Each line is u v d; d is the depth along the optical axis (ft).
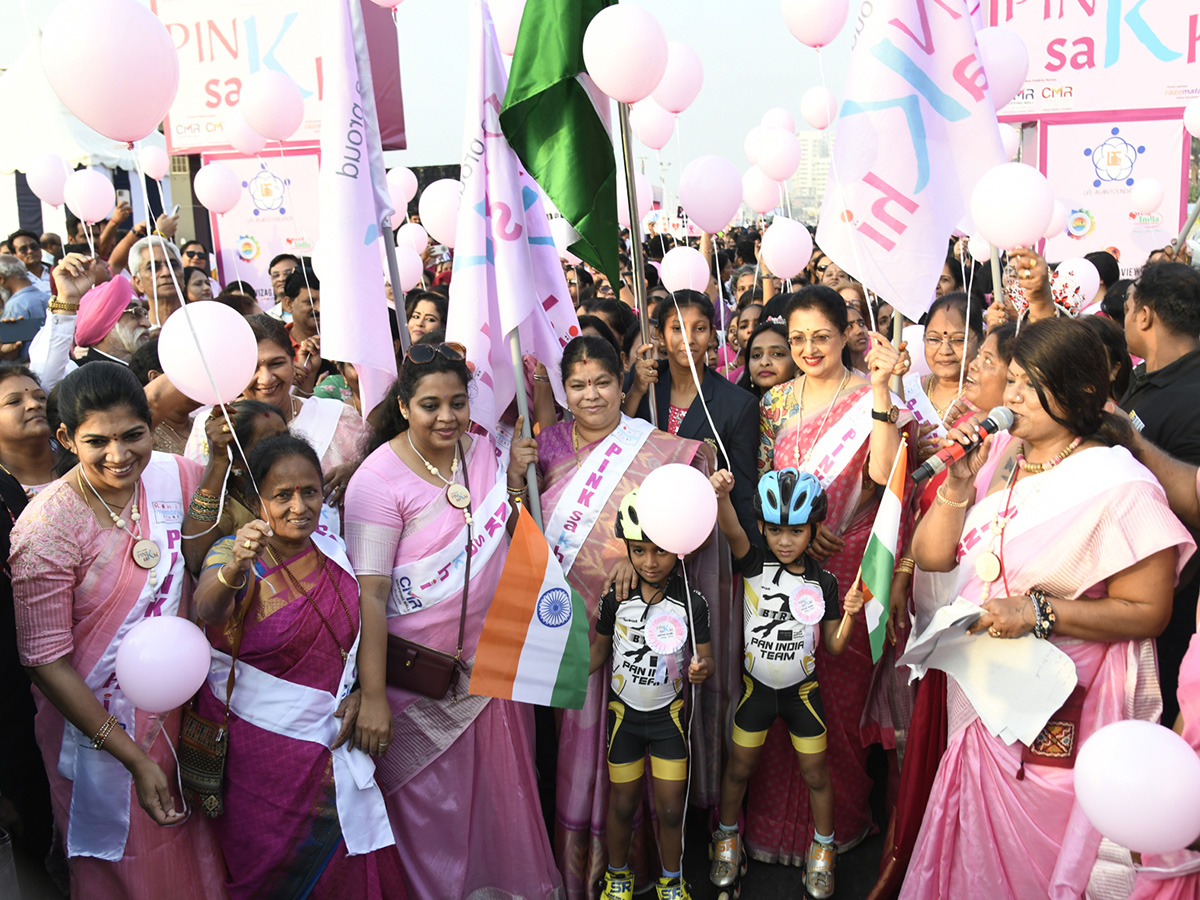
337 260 10.20
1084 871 7.59
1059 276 15.23
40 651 7.72
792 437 11.37
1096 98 25.18
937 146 9.62
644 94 9.36
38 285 25.30
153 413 10.61
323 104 10.39
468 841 9.59
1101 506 7.55
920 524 8.73
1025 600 7.68
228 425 8.27
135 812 8.11
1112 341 9.46
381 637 9.09
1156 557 7.43
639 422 10.45
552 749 11.41
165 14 26.20
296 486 8.28
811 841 10.43
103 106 7.60
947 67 9.59
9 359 18.33
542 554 9.16
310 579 8.64
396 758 9.45
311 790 8.47
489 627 9.02
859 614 10.64
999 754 8.09
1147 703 7.75
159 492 8.60
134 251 16.39
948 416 10.73
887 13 9.48
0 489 8.99
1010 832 8.04
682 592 9.53
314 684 8.56
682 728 9.54
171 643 7.36
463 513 9.53
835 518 10.80
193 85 26.43
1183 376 10.48
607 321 16.30
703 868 10.73
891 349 9.63
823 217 9.98
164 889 8.23
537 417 12.30
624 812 9.50
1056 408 7.63
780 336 12.85
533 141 10.18
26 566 7.67
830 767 10.76
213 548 8.30
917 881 8.52
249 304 14.74
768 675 9.79
